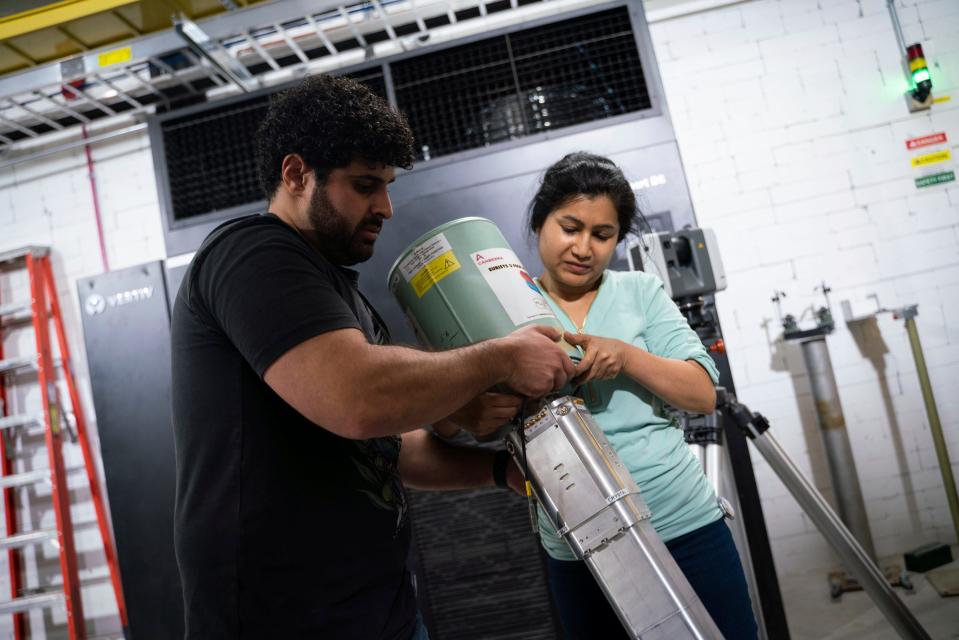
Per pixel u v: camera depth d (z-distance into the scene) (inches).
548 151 111.2
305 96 37.1
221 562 33.5
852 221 127.6
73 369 136.9
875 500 125.3
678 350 51.8
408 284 44.1
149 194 138.3
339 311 33.3
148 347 115.9
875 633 96.7
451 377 33.6
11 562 132.6
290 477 34.6
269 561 33.8
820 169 128.4
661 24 132.2
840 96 128.8
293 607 33.9
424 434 50.0
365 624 35.4
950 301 125.3
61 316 137.6
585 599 50.0
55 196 140.2
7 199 140.5
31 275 132.8
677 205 108.3
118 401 115.3
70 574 127.3
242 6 109.5
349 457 36.9
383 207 38.8
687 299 85.0
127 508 113.3
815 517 67.7
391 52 131.8
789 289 128.0
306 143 36.1
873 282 126.7
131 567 112.2
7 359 138.3
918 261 126.1
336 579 34.9
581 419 40.5
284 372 32.0
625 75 114.7
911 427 125.3
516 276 43.6
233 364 35.1
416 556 105.6
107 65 113.1
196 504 34.3
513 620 103.3
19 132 140.7
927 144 127.0
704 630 36.0
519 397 40.6
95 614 132.2
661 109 110.7
